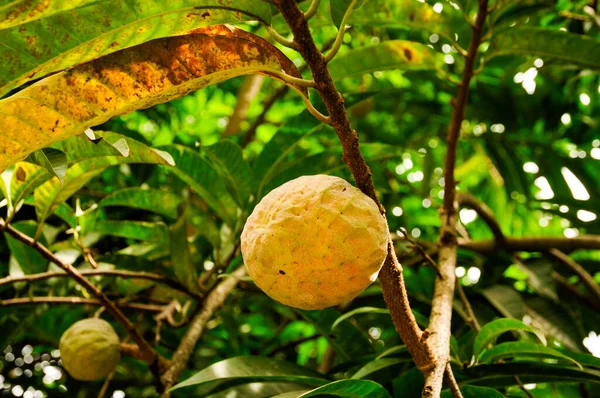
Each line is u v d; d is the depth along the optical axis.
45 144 0.44
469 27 0.77
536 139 1.18
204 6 0.44
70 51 0.43
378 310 0.59
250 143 1.26
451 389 0.49
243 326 1.28
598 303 0.90
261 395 0.64
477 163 1.24
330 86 0.43
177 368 0.69
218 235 0.82
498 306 0.76
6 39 0.41
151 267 0.85
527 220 1.26
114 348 0.75
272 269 0.46
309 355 1.29
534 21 0.91
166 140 1.33
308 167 0.79
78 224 0.77
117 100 0.44
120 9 0.42
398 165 1.30
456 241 0.70
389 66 0.77
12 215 0.66
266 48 0.45
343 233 0.45
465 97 0.71
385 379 0.65
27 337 1.06
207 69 0.45
